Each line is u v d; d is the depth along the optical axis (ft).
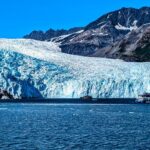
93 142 203.51
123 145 194.18
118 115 402.93
